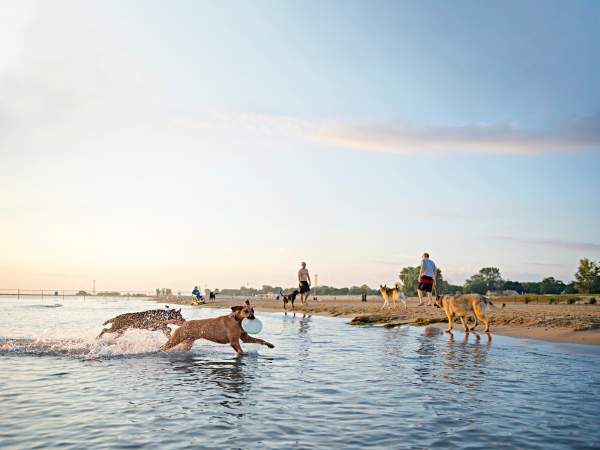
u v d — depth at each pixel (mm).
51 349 11852
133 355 11109
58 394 7125
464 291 112875
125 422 5684
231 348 12344
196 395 7035
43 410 6227
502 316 18125
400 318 20219
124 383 7906
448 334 15023
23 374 8742
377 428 5445
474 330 15664
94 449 4777
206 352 11617
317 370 9047
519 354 10672
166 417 5883
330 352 11438
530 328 15016
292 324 20500
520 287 103938
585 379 8039
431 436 5176
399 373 8648
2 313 31312
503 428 5441
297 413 6055
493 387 7461
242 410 6199
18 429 5430
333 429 5410
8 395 7070
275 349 12055
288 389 7410
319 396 6945
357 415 5961
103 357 10812
